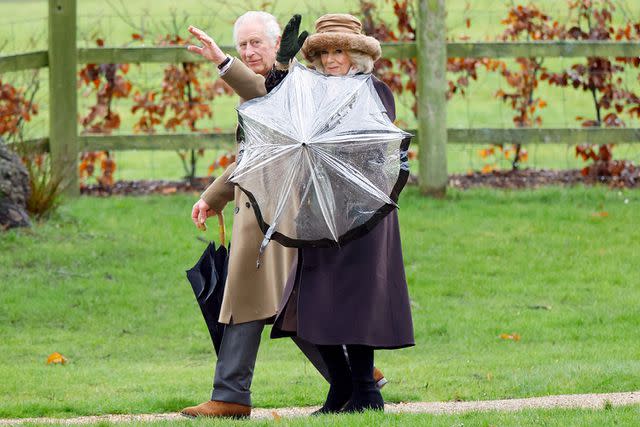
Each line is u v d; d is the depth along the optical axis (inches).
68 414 933.2
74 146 1804.9
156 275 1470.2
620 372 1033.5
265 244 794.2
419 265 1519.4
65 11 1776.6
